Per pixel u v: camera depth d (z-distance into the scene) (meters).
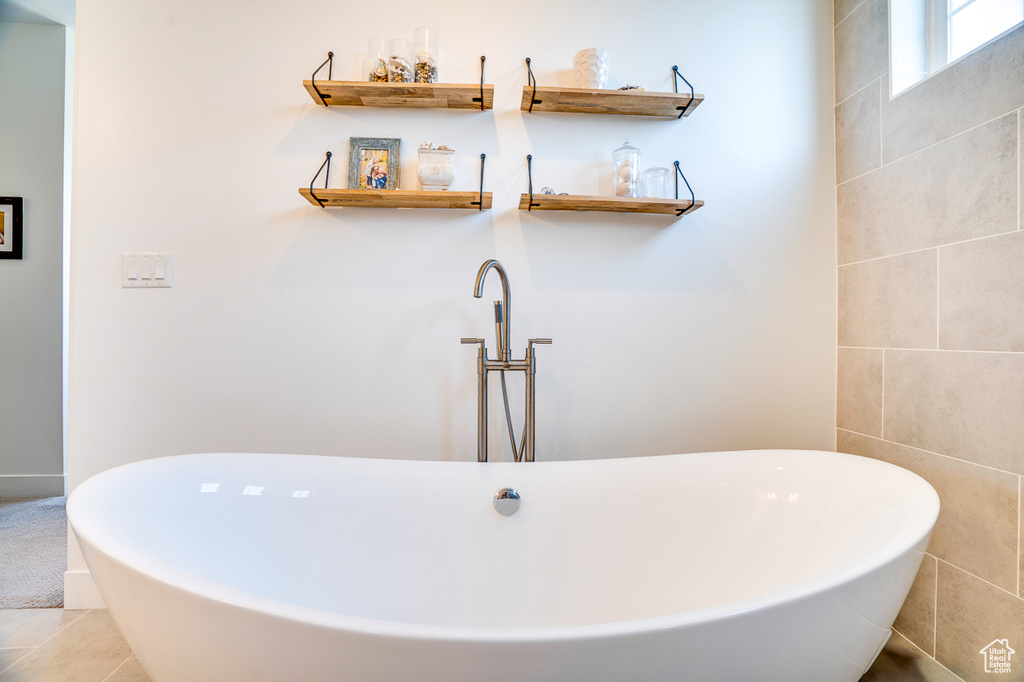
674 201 1.64
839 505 1.28
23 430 2.80
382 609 1.34
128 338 1.66
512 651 0.67
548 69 1.74
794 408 1.79
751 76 1.80
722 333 1.77
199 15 1.69
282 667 0.73
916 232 1.44
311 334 1.70
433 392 1.72
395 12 1.72
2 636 1.47
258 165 1.69
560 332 1.74
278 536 1.35
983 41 1.38
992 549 1.21
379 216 1.71
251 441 1.69
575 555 1.40
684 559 1.39
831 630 0.80
